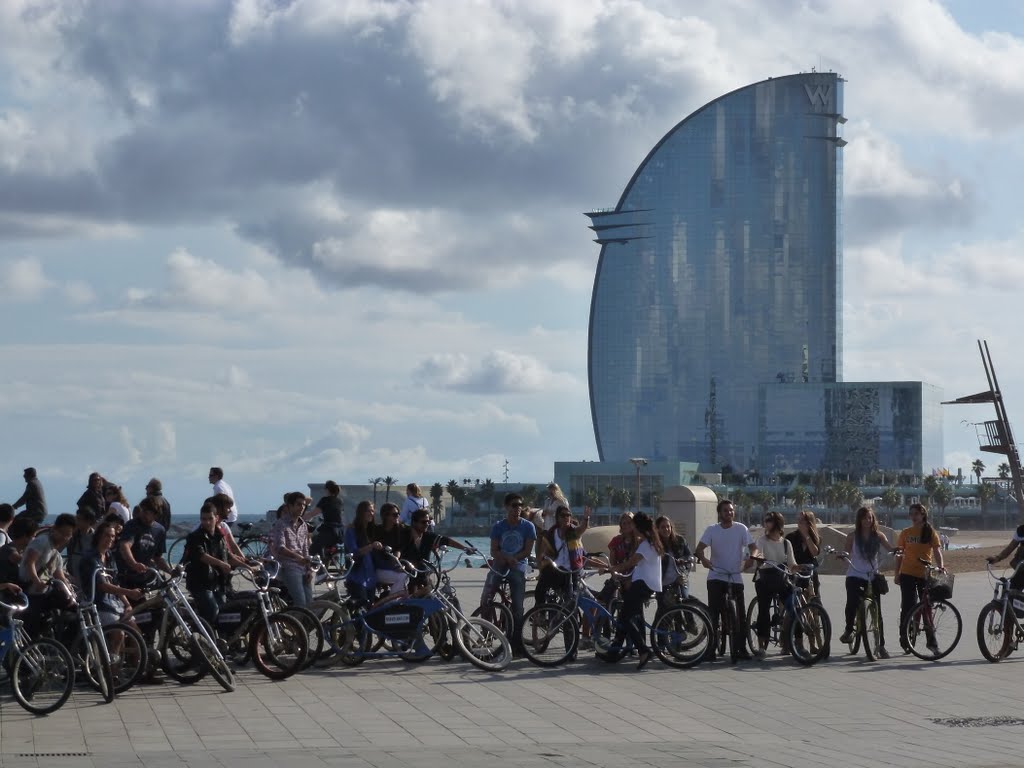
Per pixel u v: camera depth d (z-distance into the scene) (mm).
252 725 14594
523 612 20453
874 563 21328
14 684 15320
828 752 13203
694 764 12367
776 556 20656
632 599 19750
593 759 12602
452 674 18828
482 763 12320
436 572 20047
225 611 18203
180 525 31484
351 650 19500
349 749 13141
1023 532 21609
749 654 20953
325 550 27641
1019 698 17156
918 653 21156
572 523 20391
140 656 16672
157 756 12609
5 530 18219
